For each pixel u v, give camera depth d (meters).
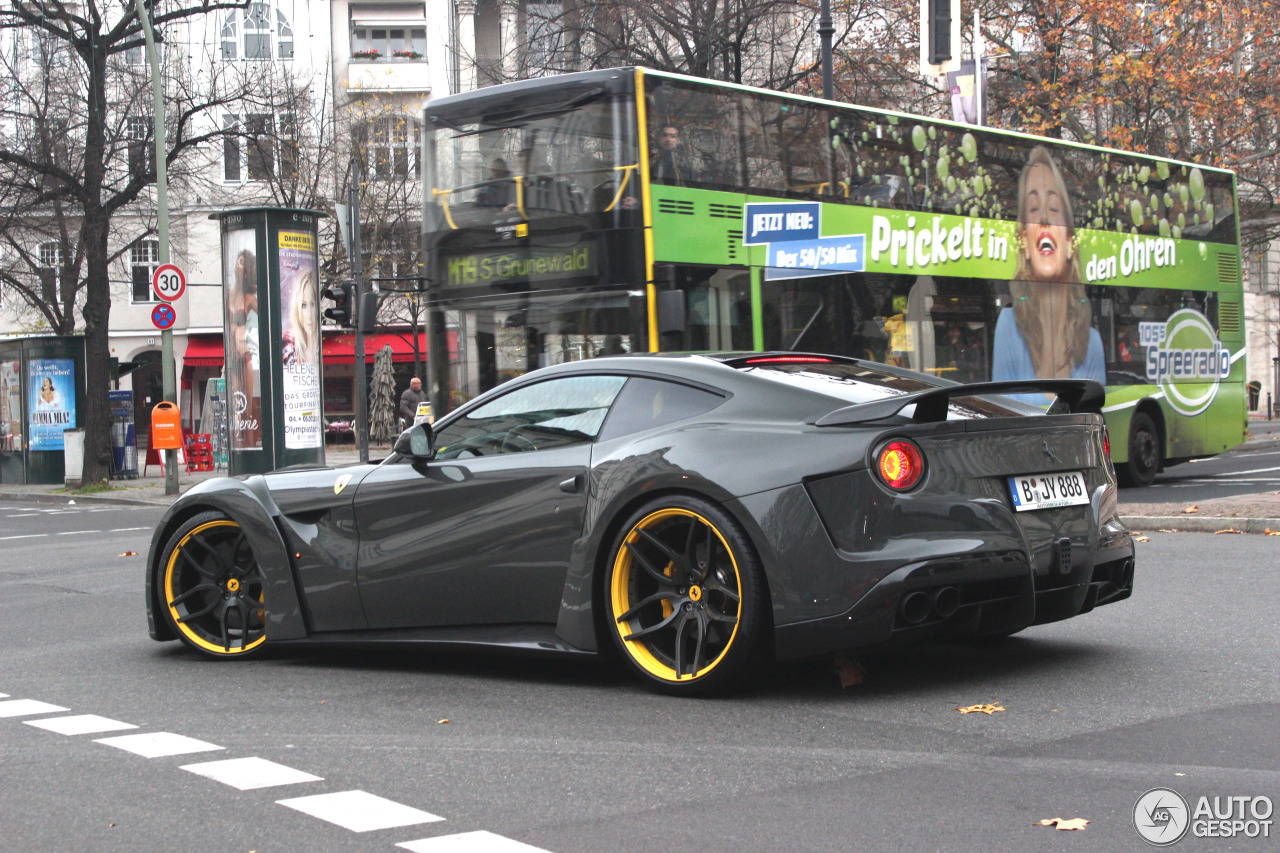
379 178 35.66
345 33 43.25
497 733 4.49
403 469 5.77
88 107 25.00
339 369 42.59
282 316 20.25
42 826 3.53
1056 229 14.90
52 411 27.05
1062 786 3.63
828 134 12.48
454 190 11.53
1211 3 26.73
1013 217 14.39
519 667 5.79
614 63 24.95
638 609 5.04
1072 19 27.05
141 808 3.67
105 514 19.47
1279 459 21.47
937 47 18.38
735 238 11.44
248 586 6.29
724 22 24.25
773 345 11.66
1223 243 17.55
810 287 12.07
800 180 12.10
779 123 12.00
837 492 4.61
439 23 43.16
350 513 5.84
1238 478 16.89
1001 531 4.72
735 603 4.84
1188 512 11.41
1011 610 4.81
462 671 5.75
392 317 39.25
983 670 5.31
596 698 5.02
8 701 5.36
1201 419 16.86
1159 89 26.48
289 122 30.62
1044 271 14.69
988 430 4.84
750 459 4.77
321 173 34.44
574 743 4.30
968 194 13.88
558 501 5.22
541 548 5.26
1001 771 3.80
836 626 4.56
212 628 6.45
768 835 3.27
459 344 11.41
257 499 6.12
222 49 38.50
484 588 5.43
